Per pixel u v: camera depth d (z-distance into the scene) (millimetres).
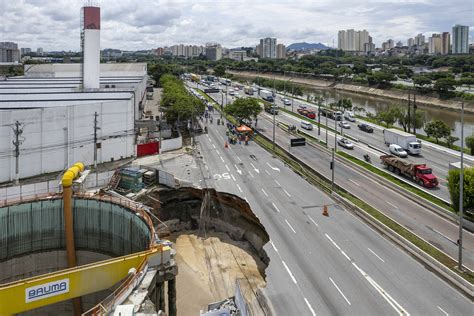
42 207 51438
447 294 36719
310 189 66062
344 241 47312
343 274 40188
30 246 51438
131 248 48625
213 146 95688
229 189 64625
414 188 64812
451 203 55062
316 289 37719
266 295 37000
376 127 117500
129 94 83438
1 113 56938
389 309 34562
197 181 67625
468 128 134125
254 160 83688
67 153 65375
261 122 125938
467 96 166875
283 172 75625
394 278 39375
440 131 99562
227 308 36281
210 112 144000
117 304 29531
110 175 63688
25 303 33188
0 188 53438
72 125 65875
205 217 60844
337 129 115062
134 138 80188
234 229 57438
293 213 55750
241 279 45625
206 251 53500
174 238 57781
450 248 45062
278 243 46906
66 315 49156
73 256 52000
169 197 61656
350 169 76938
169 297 37094
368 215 53281
